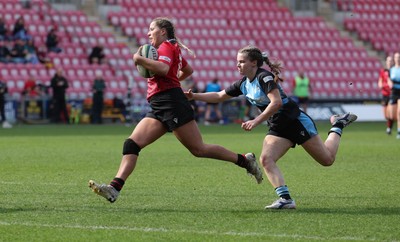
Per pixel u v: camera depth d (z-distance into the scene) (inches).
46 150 2733.8
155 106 1341.0
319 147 1387.8
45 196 1523.1
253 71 1360.7
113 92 5088.6
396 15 6510.8
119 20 5610.2
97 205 1402.6
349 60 6013.8
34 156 2490.2
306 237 1099.3
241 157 1393.9
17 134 3693.4
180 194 1561.3
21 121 4781.0
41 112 4827.8
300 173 1987.0
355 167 2143.2
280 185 1360.7
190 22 5821.9
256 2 6181.1
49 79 5027.1
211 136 3629.4
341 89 5851.4
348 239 1083.9
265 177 1879.9
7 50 5022.1
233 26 5900.6
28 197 1507.1
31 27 5295.3
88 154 2571.4
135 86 5196.9
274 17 6131.9
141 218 1262.3
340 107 5383.9
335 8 6363.2
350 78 5935.0
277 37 5984.3
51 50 5157.5
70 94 4990.2
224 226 1188.5
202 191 1611.7
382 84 3779.5
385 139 3403.1
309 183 1768.0
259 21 6038.4
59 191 1601.9
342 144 3075.8
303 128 1368.1
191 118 1347.2
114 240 1080.2
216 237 1098.7
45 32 5280.5
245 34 5905.5
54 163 2251.5
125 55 5349.4
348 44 6166.3
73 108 4913.9
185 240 1078.4
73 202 1438.2
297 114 1364.4
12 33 5068.9
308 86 5078.7
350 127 4527.6
